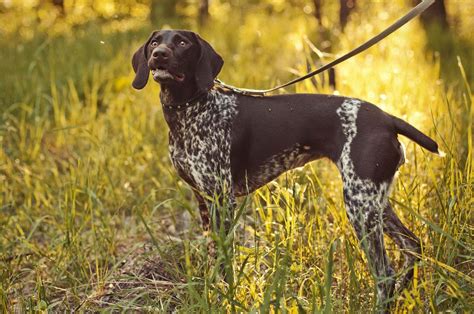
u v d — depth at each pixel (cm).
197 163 445
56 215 579
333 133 420
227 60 1034
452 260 409
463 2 1633
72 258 490
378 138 405
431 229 418
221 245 357
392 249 447
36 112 752
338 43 959
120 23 1591
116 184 625
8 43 1171
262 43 1206
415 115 618
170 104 446
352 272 369
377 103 677
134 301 420
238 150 440
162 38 434
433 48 1061
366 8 1409
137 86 445
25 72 941
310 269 401
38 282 444
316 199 459
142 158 674
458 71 890
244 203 375
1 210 603
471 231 421
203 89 431
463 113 624
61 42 1142
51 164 681
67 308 438
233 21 1526
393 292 397
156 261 479
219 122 439
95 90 807
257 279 401
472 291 390
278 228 462
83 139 727
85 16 1766
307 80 666
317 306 364
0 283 462
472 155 466
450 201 423
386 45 998
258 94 470
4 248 516
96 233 531
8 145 734
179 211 599
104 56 1040
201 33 1344
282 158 439
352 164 407
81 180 607
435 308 368
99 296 446
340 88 755
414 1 1317
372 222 402
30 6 1766
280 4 1716
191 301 378
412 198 483
